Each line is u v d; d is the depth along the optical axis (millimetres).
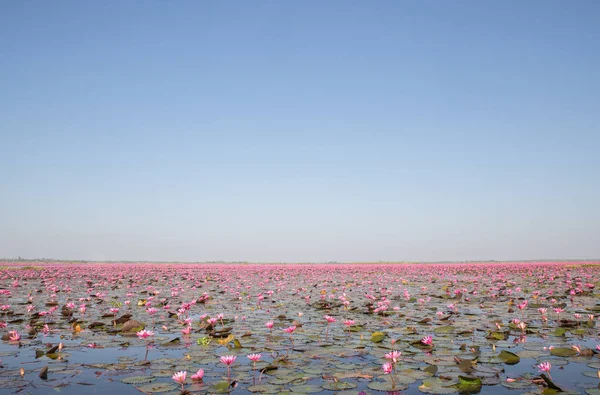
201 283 23406
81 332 8836
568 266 39656
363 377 5574
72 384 5297
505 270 34062
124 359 6574
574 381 5324
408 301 14312
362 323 9969
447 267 42594
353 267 46312
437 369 5852
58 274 29453
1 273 29891
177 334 8742
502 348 7207
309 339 8086
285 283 23359
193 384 5293
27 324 9883
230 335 8039
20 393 4965
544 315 10742
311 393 4926
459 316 10906
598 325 9352
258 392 4969
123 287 20547
